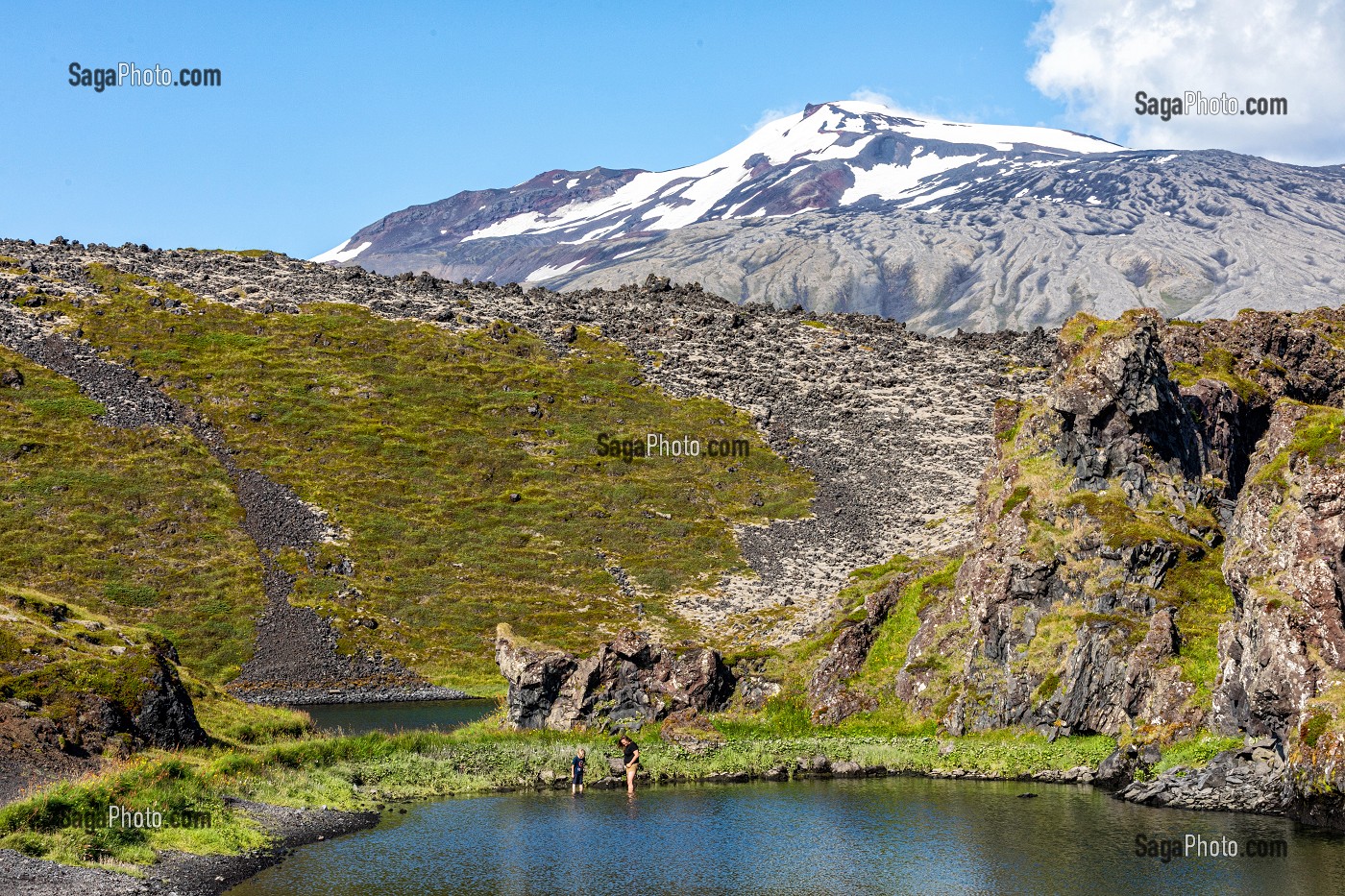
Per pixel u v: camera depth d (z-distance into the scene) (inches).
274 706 3725.4
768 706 2920.8
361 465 5718.5
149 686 2351.1
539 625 4507.9
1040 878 1745.8
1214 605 2591.0
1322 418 2630.4
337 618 4461.1
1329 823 1956.2
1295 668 2094.0
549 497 5674.2
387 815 2172.7
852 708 2839.6
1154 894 1652.3
